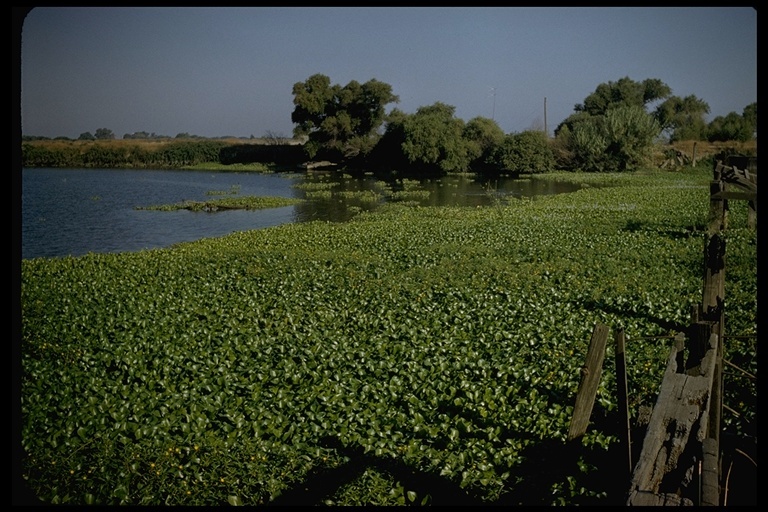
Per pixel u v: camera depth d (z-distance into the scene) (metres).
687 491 4.71
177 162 88.44
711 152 67.44
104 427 8.66
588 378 6.90
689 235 23.39
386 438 8.21
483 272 17.70
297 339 12.24
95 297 15.60
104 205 42.34
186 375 10.58
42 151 87.75
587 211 32.78
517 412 8.74
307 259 20.02
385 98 76.38
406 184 55.75
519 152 65.19
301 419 8.91
